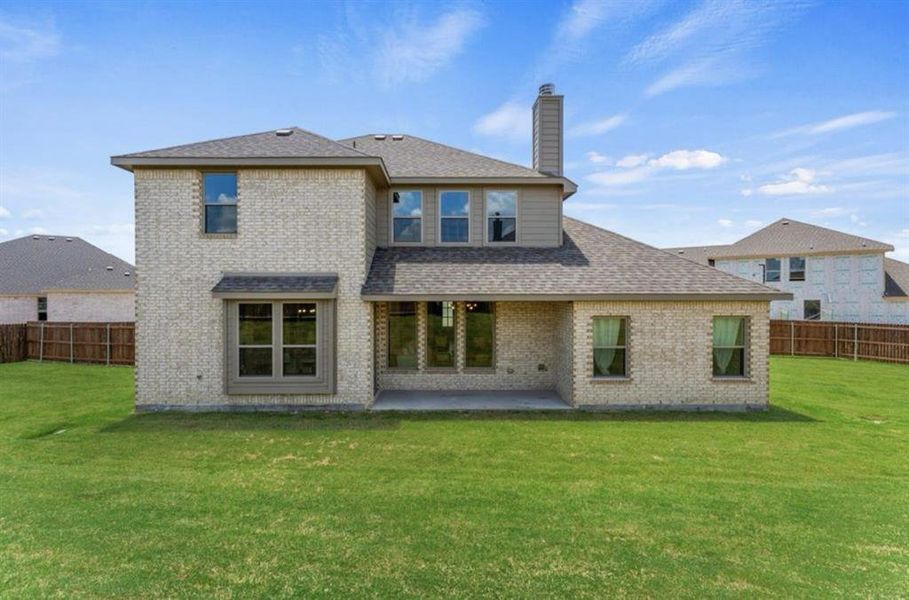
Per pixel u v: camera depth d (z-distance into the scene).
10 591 4.15
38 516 5.62
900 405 12.21
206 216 11.62
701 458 8.01
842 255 30.47
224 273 11.54
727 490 6.60
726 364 11.96
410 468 7.46
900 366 19.72
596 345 11.89
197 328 11.52
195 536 5.17
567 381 12.27
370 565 4.62
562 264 12.94
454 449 8.47
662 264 12.93
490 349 13.95
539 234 13.96
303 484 6.75
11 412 11.27
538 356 13.86
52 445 8.61
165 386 11.52
